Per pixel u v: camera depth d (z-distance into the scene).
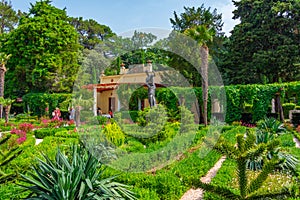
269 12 27.06
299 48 26.34
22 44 29.02
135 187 5.24
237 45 28.44
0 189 4.61
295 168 6.91
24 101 28.97
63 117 25.78
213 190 3.25
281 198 3.06
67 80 28.89
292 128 15.55
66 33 30.64
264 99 20.17
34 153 7.86
